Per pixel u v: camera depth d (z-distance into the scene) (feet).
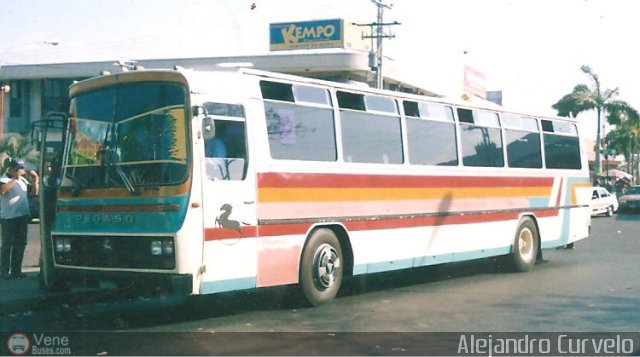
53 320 30.14
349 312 32.35
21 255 37.42
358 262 35.76
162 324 29.37
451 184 42.45
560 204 52.65
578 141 56.03
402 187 38.75
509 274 47.29
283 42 167.53
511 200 47.60
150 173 28.53
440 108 42.37
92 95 30.89
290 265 32.14
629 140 224.94
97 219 29.66
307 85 33.96
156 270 27.76
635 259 56.75
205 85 28.94
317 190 33.58
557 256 59.21
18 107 163.53
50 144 32.30
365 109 37.09
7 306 30.58
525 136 49.80
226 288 28.91
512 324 29.58
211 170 28.60
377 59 135.54
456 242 42.70
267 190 31.07
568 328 28.78
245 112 30.53
